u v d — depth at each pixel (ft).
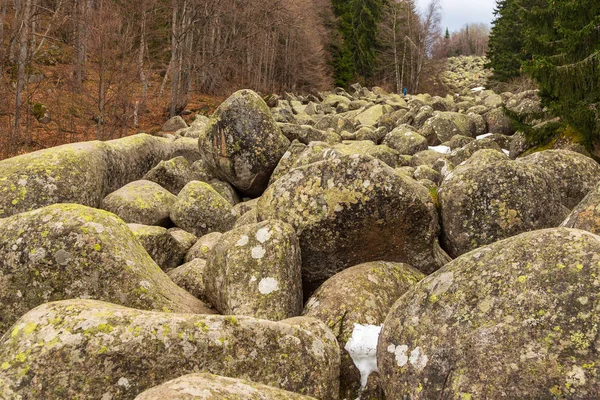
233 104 38.75
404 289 17.43
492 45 170.09
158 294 15.24
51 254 14.24
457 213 20.15
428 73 213.25
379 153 44.86
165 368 10.85
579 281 9.87
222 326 11.68
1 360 10.38
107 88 70.85
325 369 12.43
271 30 141.18
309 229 18.86
